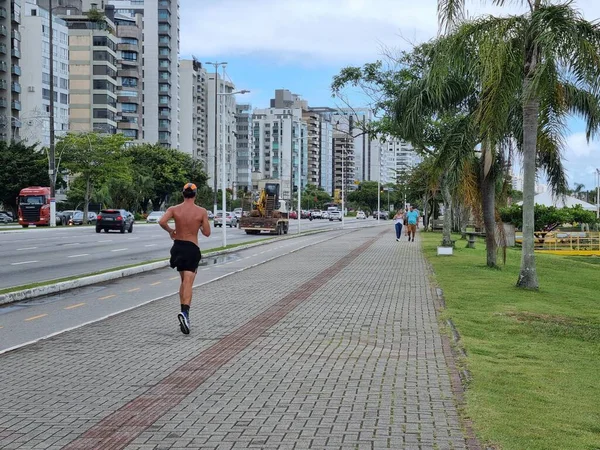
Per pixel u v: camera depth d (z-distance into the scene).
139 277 19.14
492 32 15.05
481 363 7.94
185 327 9.75
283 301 13.38
